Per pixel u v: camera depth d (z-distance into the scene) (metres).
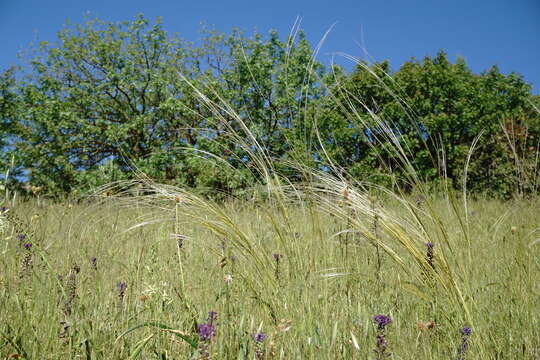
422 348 1.86
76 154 16.98
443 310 2.10
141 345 1.57
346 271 2.39
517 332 1.99
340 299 2.24
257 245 2.45
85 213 3.05
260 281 2.30
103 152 17.48
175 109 14.12
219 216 2.31
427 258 2.12
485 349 1.81
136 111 17.78
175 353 1.71
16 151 15.87
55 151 15.84
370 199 2.41
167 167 14.52
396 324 2.03
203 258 2.92
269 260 2.38
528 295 2.21
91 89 18.28
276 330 1.74
